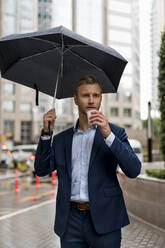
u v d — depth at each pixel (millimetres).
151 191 6723
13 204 9922
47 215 8141
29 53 2754
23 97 62500
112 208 2348
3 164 26750
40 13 74188
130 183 7957
